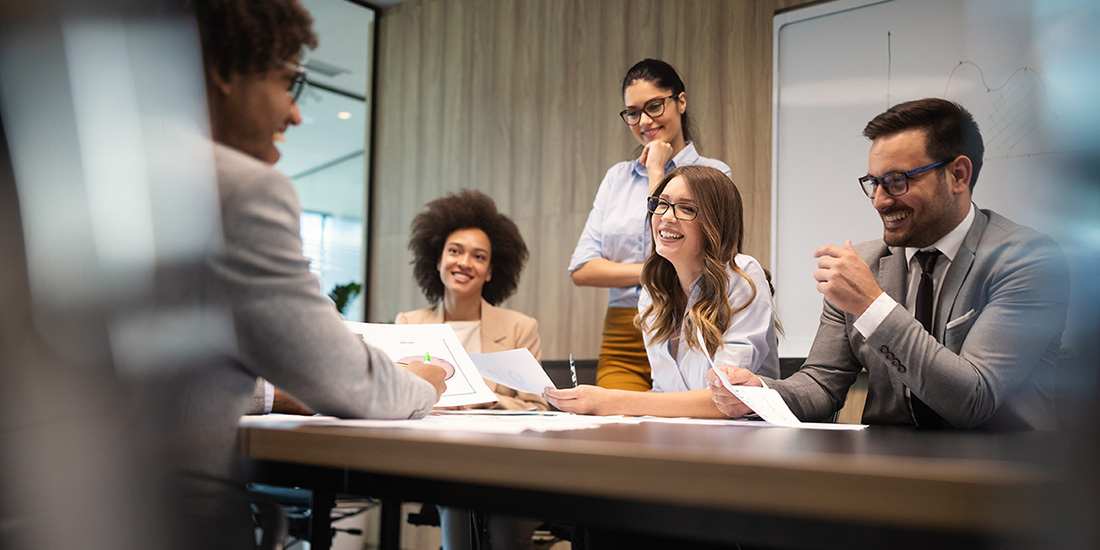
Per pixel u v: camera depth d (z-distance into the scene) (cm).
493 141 423
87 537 48
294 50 79
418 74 458
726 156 341
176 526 54
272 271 73
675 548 109
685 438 72
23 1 50
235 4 71
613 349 257
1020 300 141
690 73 355
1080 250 22
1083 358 23
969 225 158
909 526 43
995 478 39
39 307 49
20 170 49
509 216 414
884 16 303
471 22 438
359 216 473
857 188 307
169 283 56
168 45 57
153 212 55
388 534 125
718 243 175
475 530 177
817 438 79
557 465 55
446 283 268
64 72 51
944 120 159
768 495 47
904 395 155
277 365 76
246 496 64
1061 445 25
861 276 139
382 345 135
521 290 407
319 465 69
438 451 62
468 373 136
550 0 407
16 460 47
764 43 334
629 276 257
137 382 52
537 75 410
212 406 61
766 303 178
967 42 282
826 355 167
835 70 314
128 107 54
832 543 46
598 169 385
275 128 81
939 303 158
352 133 479
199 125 60
